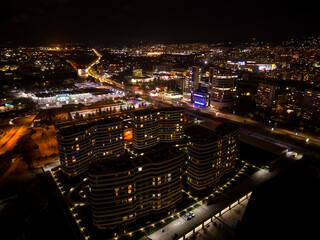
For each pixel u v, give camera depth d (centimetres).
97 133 16750
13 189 14288
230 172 15788
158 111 19638
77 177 15412
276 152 18612
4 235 10894
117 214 10994
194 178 13800
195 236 10794
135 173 11094
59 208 12606
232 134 14975
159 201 11881
